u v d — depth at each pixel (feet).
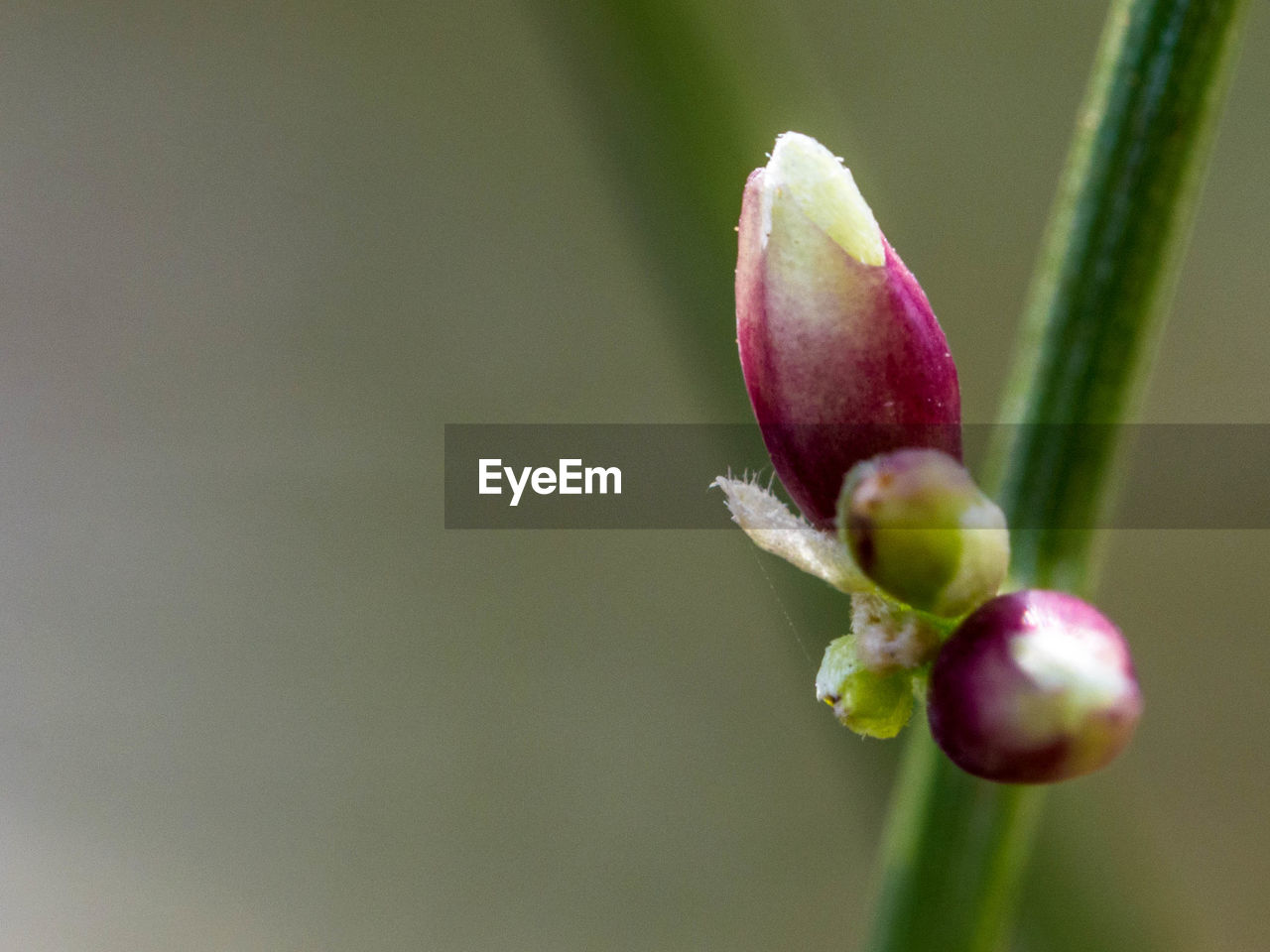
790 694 0.48
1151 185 0.15
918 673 0.15
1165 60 0.15
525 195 0.48
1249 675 0.45
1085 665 0.15
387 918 0.47
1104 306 0.16
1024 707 0.15
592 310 0.48
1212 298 0.46
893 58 0.46
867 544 0.15
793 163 0.15
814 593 0.17
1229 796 0.44
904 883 0.16
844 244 0.15
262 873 0.48
